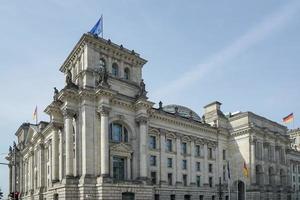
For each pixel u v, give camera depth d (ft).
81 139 253.03
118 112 269.23
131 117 277.85
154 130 316.81
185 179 338.95
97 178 244.42
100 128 255.70
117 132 271.28
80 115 257.34
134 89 289.12
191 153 348.59
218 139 384.68
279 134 429.38
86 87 256.11
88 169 244.63
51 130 325.01
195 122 355.97
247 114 386.32
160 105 326.65
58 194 254.06
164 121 327.88
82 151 249.34
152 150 311.47
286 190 426.92
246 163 377.09
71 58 292.81
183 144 346.54
